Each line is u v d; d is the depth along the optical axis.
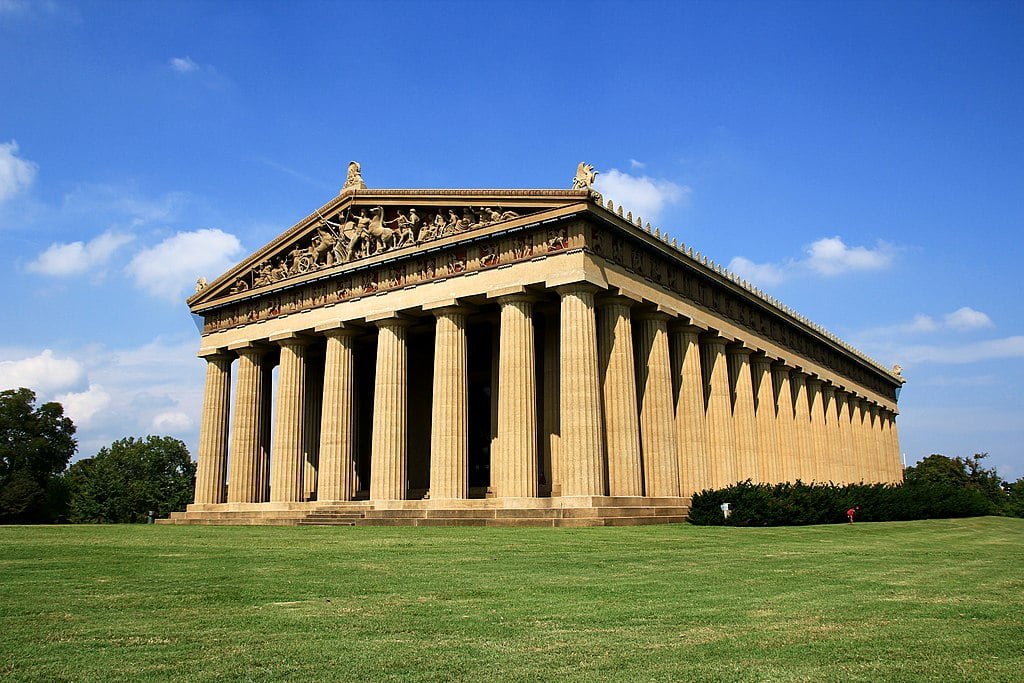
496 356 67.25
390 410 61.84
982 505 88.81
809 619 18.19
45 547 34.94
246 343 74.38
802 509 52.75
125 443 145.25
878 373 114.31
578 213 53.34
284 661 14.44
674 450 60.22
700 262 66.88
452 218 60.91
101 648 15.48
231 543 37.38
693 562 29.73
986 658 14.42
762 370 78.94
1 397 114.38
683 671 13.60
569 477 51.53
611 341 56.72
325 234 69.56
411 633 16.78
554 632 16.84
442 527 48.62
